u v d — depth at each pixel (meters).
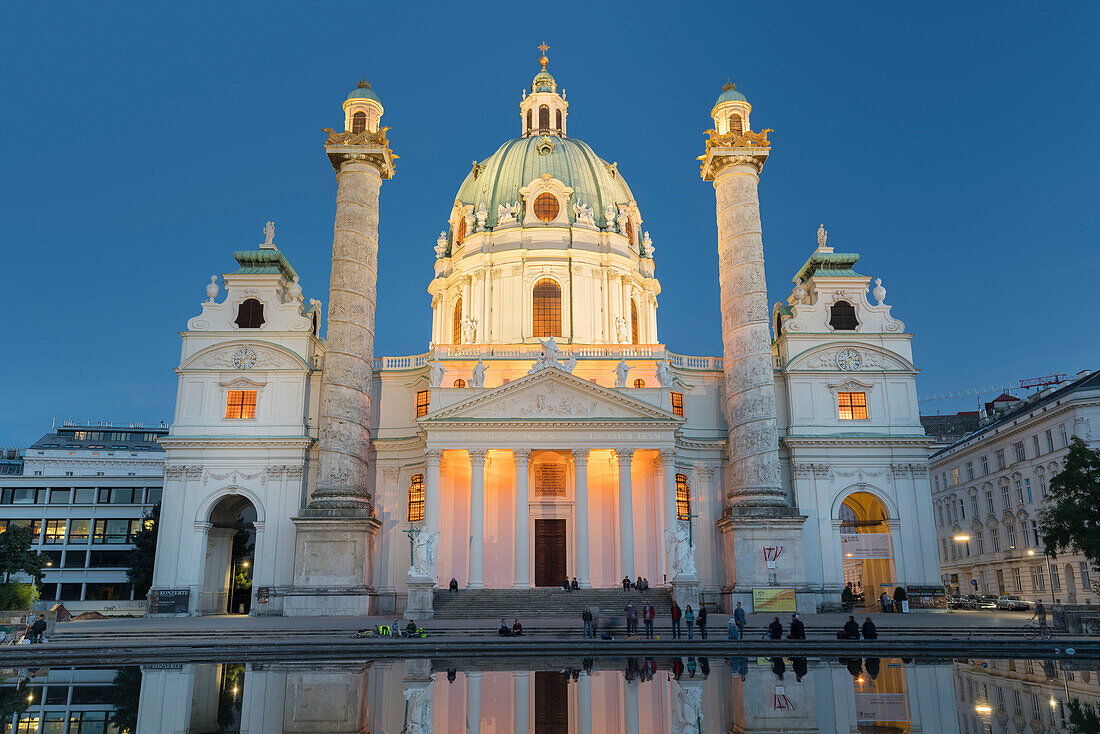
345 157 57.12
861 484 58.69
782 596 50.75
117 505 88.81
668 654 30.41
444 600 48.69
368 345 56.12
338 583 51.22
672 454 54.81
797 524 52.69
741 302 56.38
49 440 112.00
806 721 17.88
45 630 37.31
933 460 89.44
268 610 55.16
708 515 59.34
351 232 56.19
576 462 54.50
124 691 22.22
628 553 53.56
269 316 60.28
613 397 55.19
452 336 71.69
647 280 72.88
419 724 17.58
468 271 69.88
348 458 53.62
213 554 61.19
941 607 56.41
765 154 57.75
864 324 62.03
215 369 58.94
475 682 23.34
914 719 17.95
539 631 38.38
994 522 75.81
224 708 19.64
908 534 57.78
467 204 73.44
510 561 57.25
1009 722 17.39
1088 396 62.09
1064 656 29.59
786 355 61.31
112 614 67.19
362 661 28.80
